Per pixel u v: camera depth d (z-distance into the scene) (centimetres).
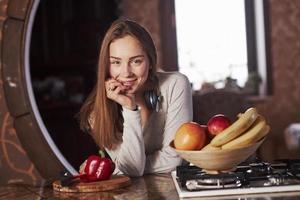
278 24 577
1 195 147
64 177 148
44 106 450
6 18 173
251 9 584
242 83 586
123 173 168
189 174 141
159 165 173
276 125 582
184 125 137
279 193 126
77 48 504
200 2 572
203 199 124
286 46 579
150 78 178
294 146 514
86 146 448
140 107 181
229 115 254
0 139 175
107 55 164
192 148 134
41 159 175
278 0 574
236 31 583
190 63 575
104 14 507
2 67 173
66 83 500
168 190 138
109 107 170
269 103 579
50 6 502
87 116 179
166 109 180
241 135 133
